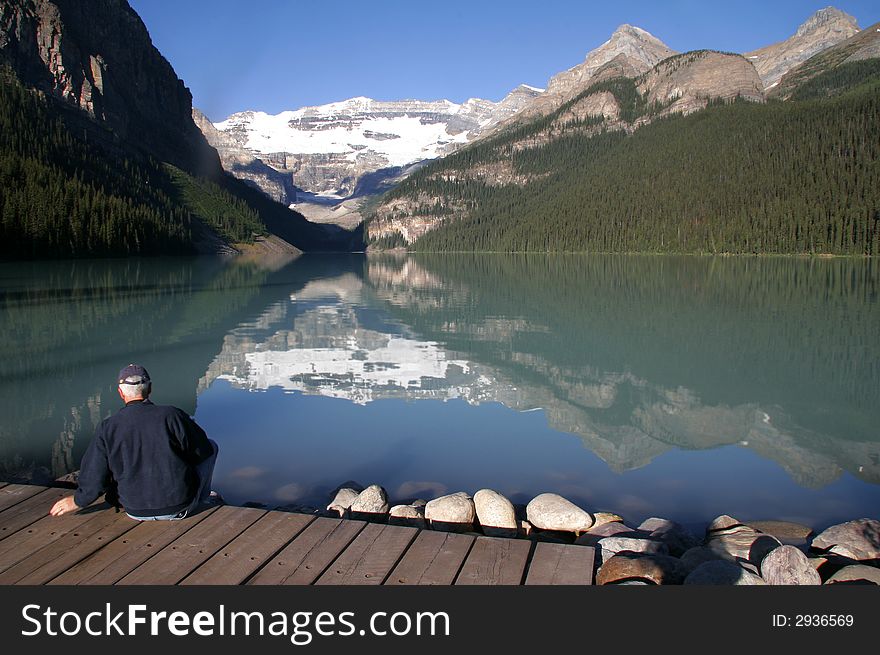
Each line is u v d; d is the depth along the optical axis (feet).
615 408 43.14
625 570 19.27
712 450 35.17
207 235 445.78
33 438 35.47
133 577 16.76
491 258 409.90
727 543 22.79
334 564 17.75
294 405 43.24
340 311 96.43
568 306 104.83
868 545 22.02
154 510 19.43
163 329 74.90
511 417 40.83
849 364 57.47
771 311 96.37
